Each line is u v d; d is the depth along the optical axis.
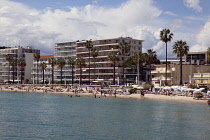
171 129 50.41
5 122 57.66
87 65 197.75
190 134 46.72
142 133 47.66
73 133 47.78
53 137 45.22
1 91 167.12
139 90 120.38
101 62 188.62
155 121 57.91
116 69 181.88
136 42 193.38
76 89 148.38
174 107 78.25
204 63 167.88
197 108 75.50
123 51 158.12
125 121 58.22
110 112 71.00
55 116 65.44
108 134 47.06
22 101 103.25
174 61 193.38
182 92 105.38
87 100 103.12
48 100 105.94
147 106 81.62
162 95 107.12
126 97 112.00
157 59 170.62
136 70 172.75
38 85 184.38
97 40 194.50
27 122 57.72
